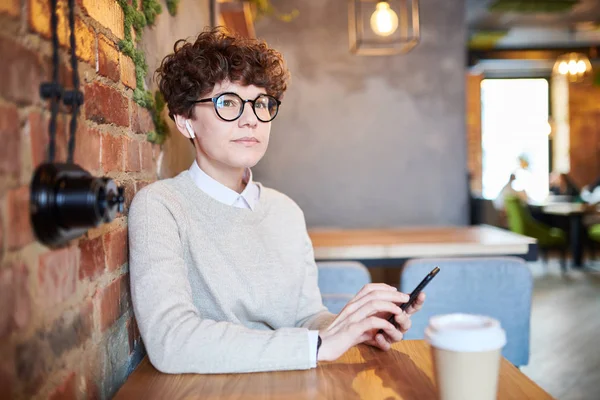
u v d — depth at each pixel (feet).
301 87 13.56
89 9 3.15
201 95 4.09
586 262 24.27
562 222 26.91
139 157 4.30
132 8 4.07
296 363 3.32
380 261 8.11
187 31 6.53
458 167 13.70
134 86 4.16
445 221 13.73
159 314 3.47
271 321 4.26
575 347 11.72
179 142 6.07
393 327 3.60
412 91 13.62
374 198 13.69
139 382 3.24
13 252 2.15
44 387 2.41
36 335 2.34
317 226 13.64
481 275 7.04
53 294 2.52
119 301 3.65
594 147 33.91
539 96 35.35
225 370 3.31
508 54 31.27
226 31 4.87
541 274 21.22
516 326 7.09
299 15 13.51
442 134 13.67
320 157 13.62
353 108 13.60
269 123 4.25
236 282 4.09
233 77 4.06
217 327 3.44
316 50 13.53
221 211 4.17
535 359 10.98
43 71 2.50
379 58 13.57
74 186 2.41
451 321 2.67
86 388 2.95
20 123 2.25
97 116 3.25
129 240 3.86
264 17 13.48
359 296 3.67
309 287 4.71
